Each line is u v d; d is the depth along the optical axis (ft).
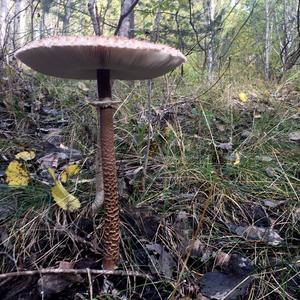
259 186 1.79
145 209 1.59
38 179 1.76
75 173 1.74
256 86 3.80
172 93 2.77
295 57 4.45
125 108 2.42
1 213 1.53
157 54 1.07
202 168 1.80
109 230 1.29
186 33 4.33
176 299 1.26
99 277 1.31
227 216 1.64
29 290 1.28
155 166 1.87
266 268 1.33
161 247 1.42
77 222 1.49
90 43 0.98
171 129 2.05
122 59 1.09
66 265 1.34
